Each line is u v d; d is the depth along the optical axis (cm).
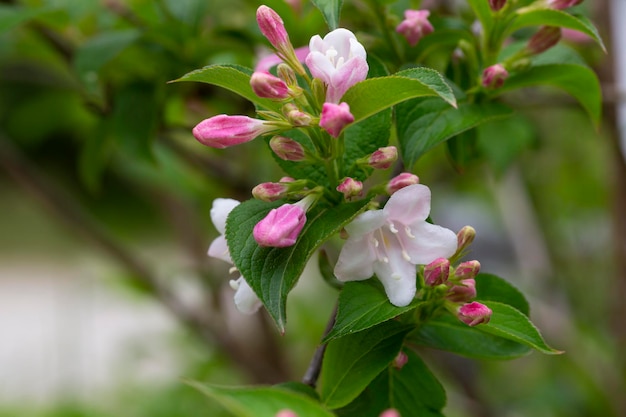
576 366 97
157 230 321
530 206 97
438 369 94
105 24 71
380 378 57
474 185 112
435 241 54
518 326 54
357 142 56
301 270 53
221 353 89
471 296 54
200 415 93
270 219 53
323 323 106
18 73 87
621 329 80
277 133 55
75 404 111
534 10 59
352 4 64
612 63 73
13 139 109
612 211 78
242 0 71
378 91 53
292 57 55
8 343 185
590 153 107
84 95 73
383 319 53
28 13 66
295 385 55
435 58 67
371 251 54
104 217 328
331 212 54
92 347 161
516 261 112
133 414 103
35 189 86
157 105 67
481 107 59
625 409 84
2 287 250
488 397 100
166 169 84
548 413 99
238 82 54
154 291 87
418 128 58
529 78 60
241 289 55
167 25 66
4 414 114
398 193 53
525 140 74
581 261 113
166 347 112
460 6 70
